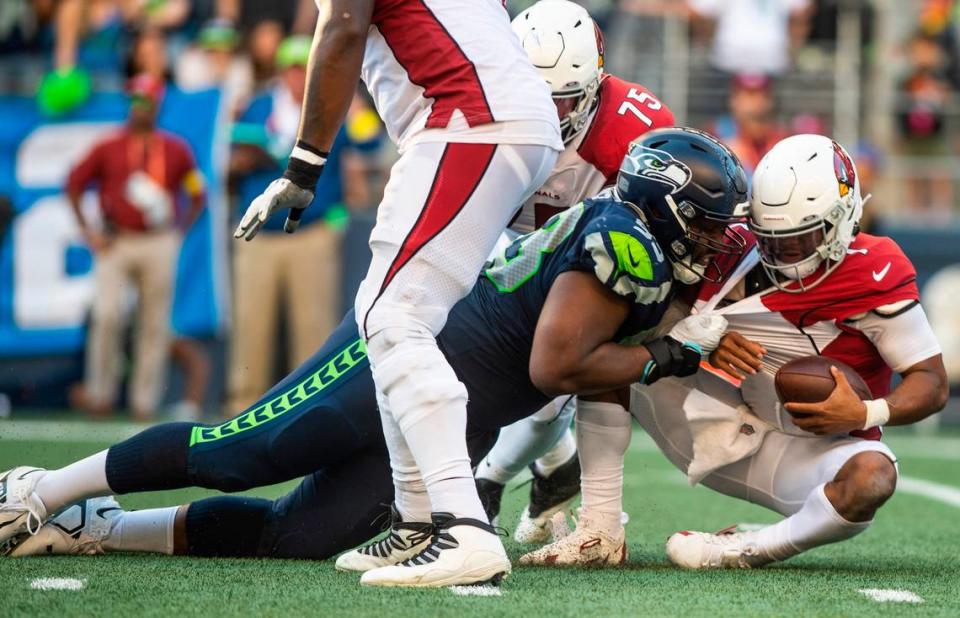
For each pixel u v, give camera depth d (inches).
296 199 415.5
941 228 1211.2
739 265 460.4
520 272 443.2
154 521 469.7
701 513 673.0
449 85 415.8
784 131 1325.0
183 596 388.2
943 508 705.6
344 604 376.8
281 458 449.7
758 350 452.1
